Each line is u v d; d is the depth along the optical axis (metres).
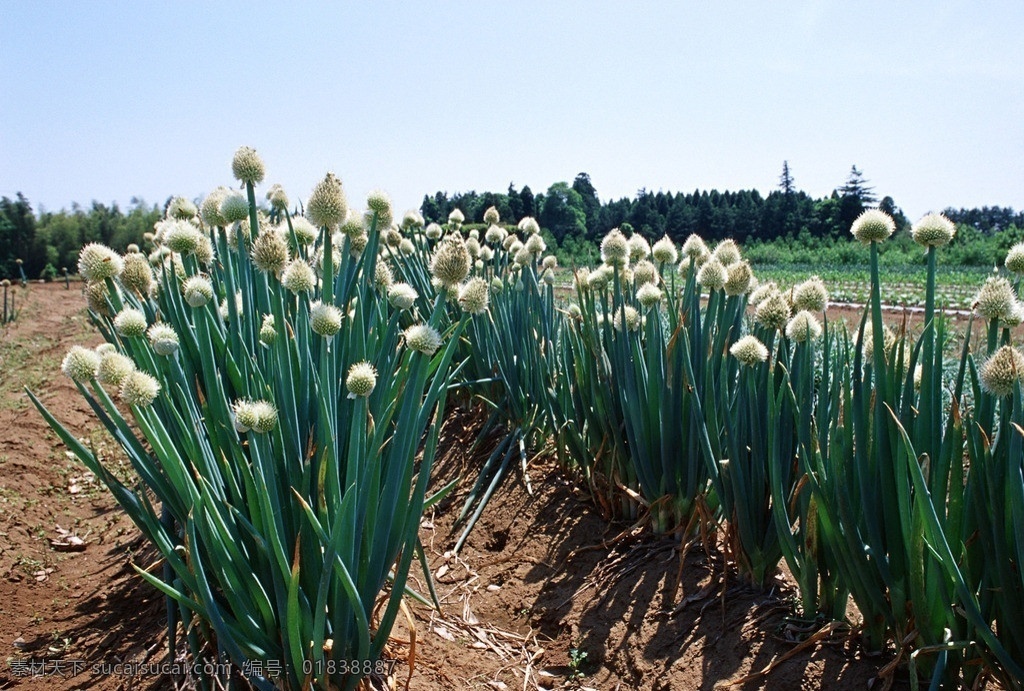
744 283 3.27
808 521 2.71
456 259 2.45
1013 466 2.06
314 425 2.71
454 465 5.25
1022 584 2.09
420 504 2.57
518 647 3.44
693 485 3.48
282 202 3.41
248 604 2.41
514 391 5.08
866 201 60.00
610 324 3.93
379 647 2.58
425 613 3.60
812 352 3.05
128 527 5.04
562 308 5.66
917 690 2.38
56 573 4.45
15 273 37.19
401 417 2.42
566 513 4.29
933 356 2.51
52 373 10.33
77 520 5.32
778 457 2.80
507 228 7.44
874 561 2.53
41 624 3.79
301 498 2.15
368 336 3.16
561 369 4.61
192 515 2.19
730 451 2.99
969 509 2.31
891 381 2.50
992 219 61.53
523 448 4.78
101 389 2.46
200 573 2.21
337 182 2.79
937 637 2.36
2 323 16.52
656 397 3.53
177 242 2.95
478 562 4.19
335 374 2.69
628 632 3.27
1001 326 2.37
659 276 4.07
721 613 3.12
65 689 3.15
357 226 3.19
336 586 2.33
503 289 5.33
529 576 3.92
